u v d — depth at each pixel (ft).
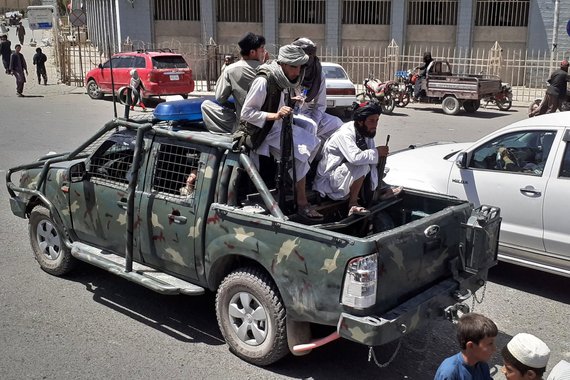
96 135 18.01
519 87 80.53
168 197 15.89
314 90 17.29
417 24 82.84
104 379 14.26
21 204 20.40
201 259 15.40
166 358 15.28
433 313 13.96
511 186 19.76
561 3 76.28
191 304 18.42
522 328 17.39
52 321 17.15
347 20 85.10
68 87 80.53
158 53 64.80
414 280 13.84
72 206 18.62
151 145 16.48
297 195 15.15
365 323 12.42
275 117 14.56
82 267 20.90
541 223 19.16
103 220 17.72
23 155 38.58
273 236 13.78
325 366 15.12
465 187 20.89
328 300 12.98
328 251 12.90
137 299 18.66
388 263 12.95
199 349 15.75
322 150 16.34
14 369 14.64
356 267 12.51
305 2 85.46
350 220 15.08
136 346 15.85
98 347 15.76
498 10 79.30
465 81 59.06
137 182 16.62
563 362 9.61
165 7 87.76
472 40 80.84
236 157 14.79
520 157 19.95
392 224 17.07
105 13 98.99
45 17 107.96
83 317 17.43
